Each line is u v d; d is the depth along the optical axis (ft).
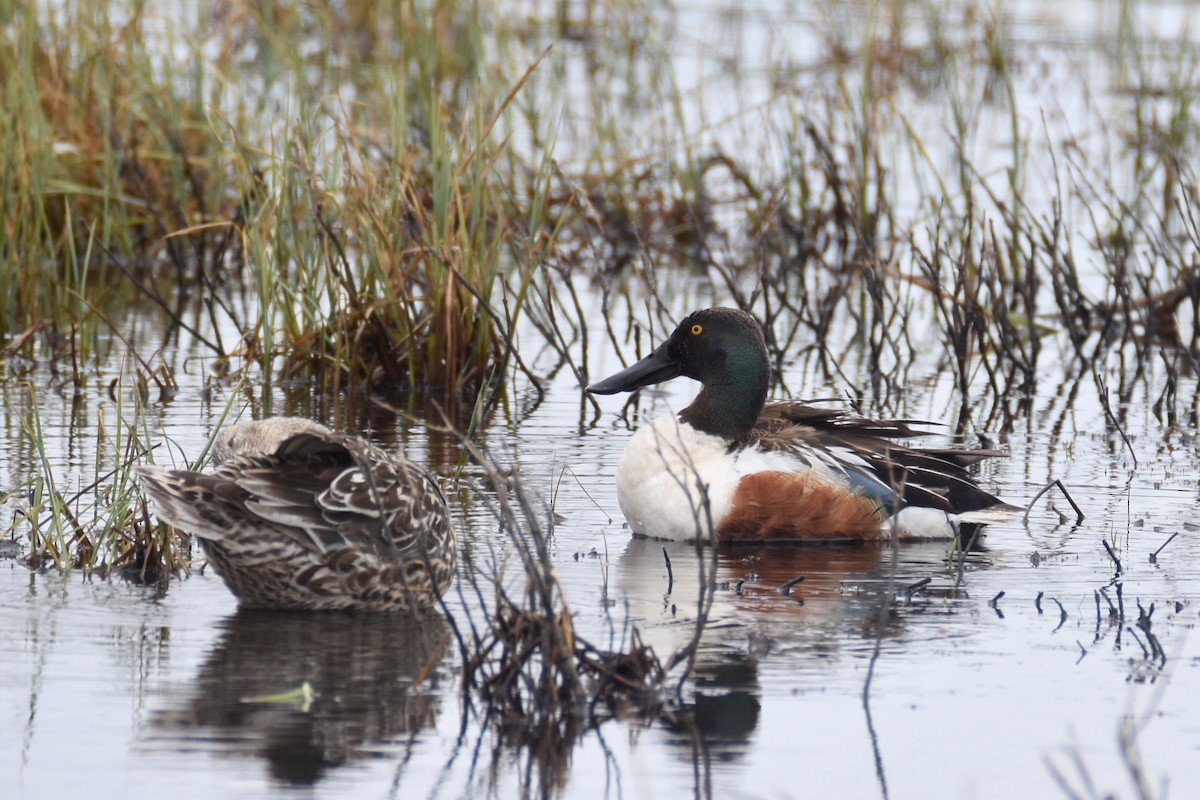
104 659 24.76
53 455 36.81
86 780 20.54
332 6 91.50
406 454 38.68
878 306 50.96
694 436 34.65
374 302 47.19
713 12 105.70
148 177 61.41
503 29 73.56
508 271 58.34
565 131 75.72
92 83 61.11
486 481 36.73
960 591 29.66
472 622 25.39
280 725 22.43
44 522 31.60
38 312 51.78
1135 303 56.18
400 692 23.76
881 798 20.65
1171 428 43.47
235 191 62.80
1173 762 21.71
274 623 26.66
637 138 72.38
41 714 22.56
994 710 23.53
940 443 41.52
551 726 22.75
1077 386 48.85
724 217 69.51
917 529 33.99
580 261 62.69
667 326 53.78
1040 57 93.66
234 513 25.71
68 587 28.37
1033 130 78.74
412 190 47.29
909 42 94.73
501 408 44.47
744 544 33.65
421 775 21.07
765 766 21.52
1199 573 30.78
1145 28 98.12
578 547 32.65
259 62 77.20
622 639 24.53
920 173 72.95
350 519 26.43
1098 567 31.27
